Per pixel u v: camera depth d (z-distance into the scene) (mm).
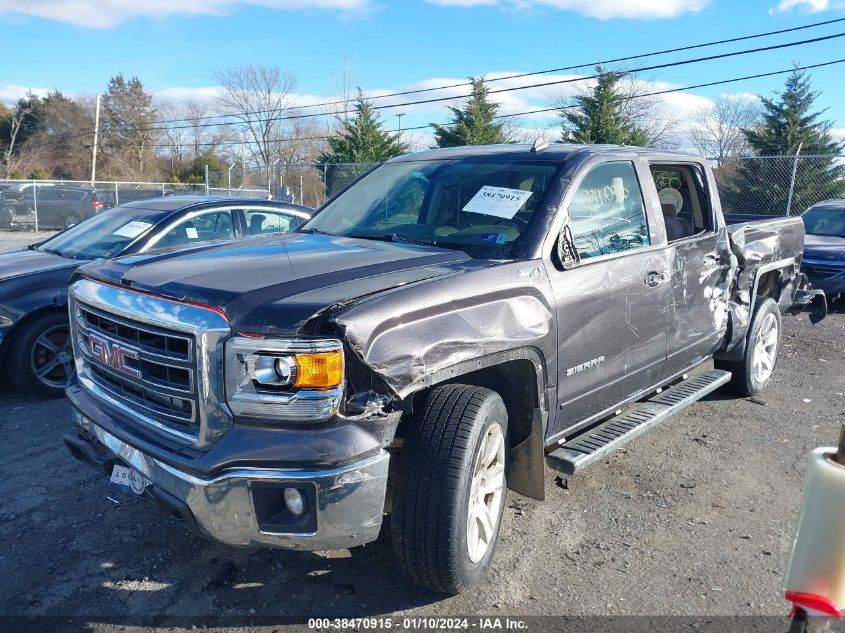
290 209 7945
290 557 3547
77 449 3436
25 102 66250
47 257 6422
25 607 3123
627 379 4152
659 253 4355
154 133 69062
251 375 2633
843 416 5852
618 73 31812
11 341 5820
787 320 10219
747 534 3854
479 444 3000
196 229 7043
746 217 6758
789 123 30375
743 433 5406
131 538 3729
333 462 2594
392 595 3236
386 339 2725
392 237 3994
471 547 3100
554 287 3510
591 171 4039
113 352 3115
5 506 4070
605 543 3730
